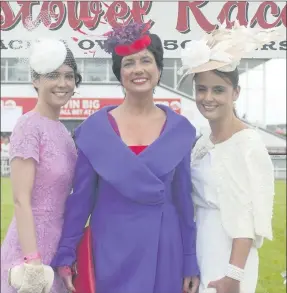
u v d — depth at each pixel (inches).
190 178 92.4
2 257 94.0
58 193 91.3
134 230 87.4
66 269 89.7
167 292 88.8
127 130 90.1
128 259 87.3
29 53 94.7
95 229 89.9
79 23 139.8
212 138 94.7
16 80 673.0
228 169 89.6
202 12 145.4
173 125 90.3
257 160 87.9
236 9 145.4
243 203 87.4
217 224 91.2
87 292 87.9
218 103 90.4
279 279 183.9
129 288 86.5
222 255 90.2
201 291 90.8
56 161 90.2
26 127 88.7
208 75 89.9
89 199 90.3
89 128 90.0
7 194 435.8
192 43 90.8
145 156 86.6
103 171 86.5
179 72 97.3
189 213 92.1
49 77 91.4
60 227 92.1
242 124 93.5
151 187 85.7
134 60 88.4
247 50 90.7
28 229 86.4
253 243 90.7
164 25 145.3
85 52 125.2
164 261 88.5
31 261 85.4
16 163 87.4
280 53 141.1
